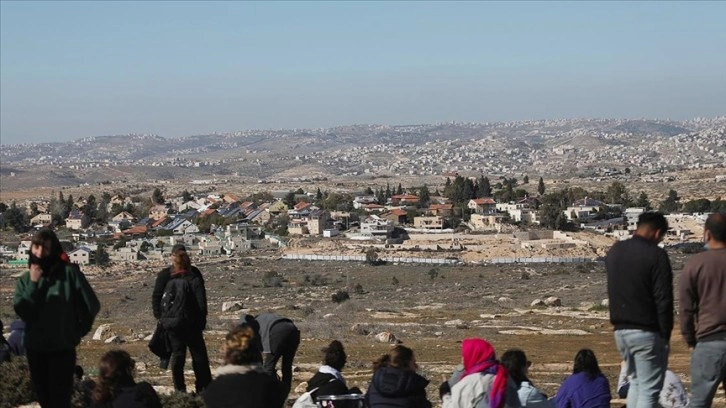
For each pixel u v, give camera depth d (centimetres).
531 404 1448
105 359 1252
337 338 4612
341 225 18512
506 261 13412
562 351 4212
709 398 1243
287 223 18875
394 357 1407
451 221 18175
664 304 1267
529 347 4409
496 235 15938
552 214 16788
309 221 18025
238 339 1202
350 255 14425
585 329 5450
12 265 14575
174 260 1753
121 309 8481
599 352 4169
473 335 5025
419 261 13612
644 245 1283
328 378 1591
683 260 11588
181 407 1672
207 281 11906
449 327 5456
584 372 1545
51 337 1302
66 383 1330
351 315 6650
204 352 1784
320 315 6662
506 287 10031
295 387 2495
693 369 1245
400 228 17425
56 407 1328
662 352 1295
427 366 3397
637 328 1284
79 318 1323
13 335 1914
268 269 13250
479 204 19125
